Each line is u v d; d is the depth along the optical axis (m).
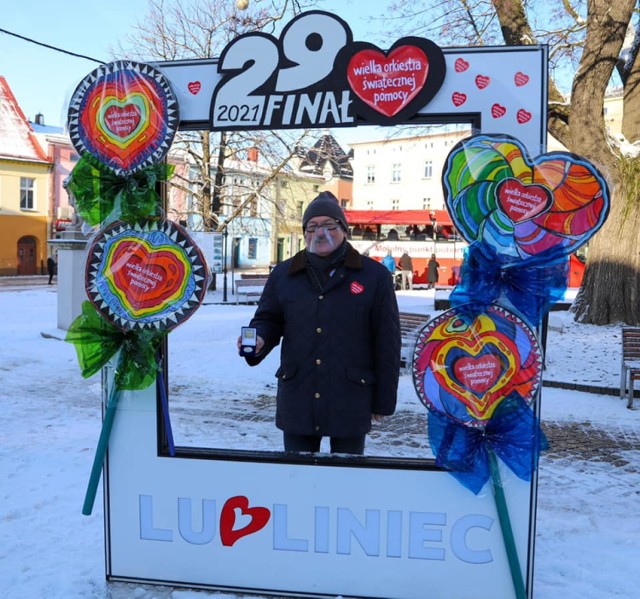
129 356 2.91
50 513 3.92
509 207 2.68
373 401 2.97
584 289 12.36
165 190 3.00
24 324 12.79
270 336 3.06
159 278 2.90
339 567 2.88
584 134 10.51
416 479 2.78
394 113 2.81
